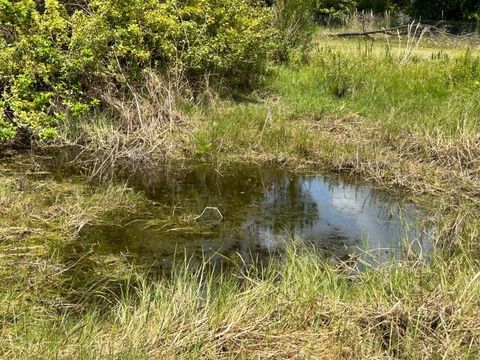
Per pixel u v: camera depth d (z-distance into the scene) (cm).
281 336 351
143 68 804
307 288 392
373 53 1305
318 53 1215
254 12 1006
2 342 334
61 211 530
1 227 489
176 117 770
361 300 384
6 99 660
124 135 724
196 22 898
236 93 912
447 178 644
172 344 334
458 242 478
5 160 656
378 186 647
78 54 716
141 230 519
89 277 437
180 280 404
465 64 1012
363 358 331
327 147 719
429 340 342
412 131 740
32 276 425
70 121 718
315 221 554
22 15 689
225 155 712
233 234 521
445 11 2245
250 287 410
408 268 424
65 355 322
